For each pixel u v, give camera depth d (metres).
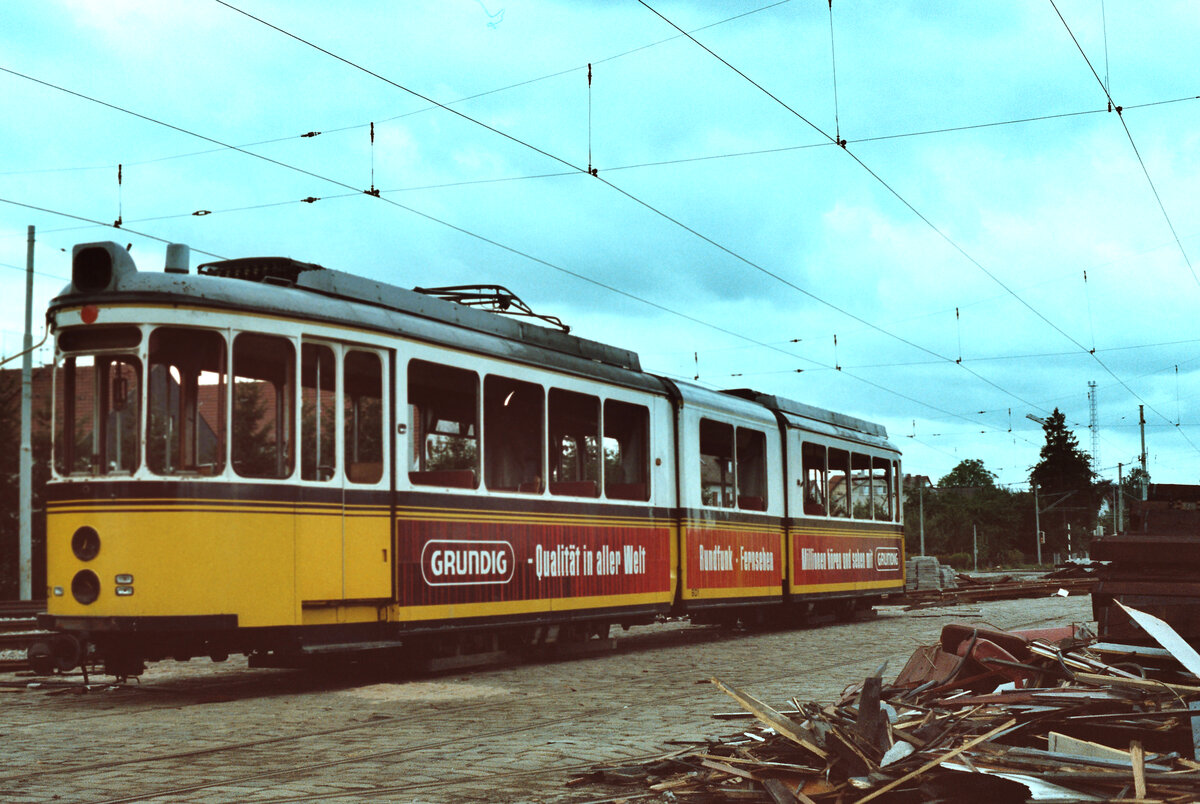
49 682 12.50
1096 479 118.25
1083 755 5.95
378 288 12.94
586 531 15.72
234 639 11.06
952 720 6.84
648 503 17.17
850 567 23.66
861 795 5.85
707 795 6.18
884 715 6.45
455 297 15.55
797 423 21.66
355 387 12.20
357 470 12.17
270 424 11.40
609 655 16.16
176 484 10.79
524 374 14.72
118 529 10.73
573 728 9.29
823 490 22.67
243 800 6.59
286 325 11.55
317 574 11.63
